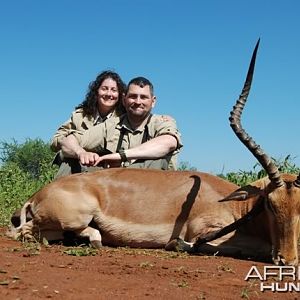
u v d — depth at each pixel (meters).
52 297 1.50
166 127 2.84
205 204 2.43
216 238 2.33
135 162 2.80
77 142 2.85
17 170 5.15
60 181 2.47
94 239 2.39
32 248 2.22
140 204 2.45
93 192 2.45
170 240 2.45
